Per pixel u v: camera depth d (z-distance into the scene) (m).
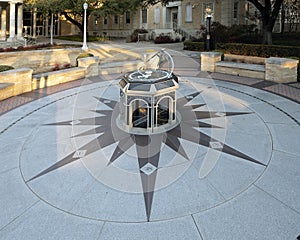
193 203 3.67
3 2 23.56
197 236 3.11
